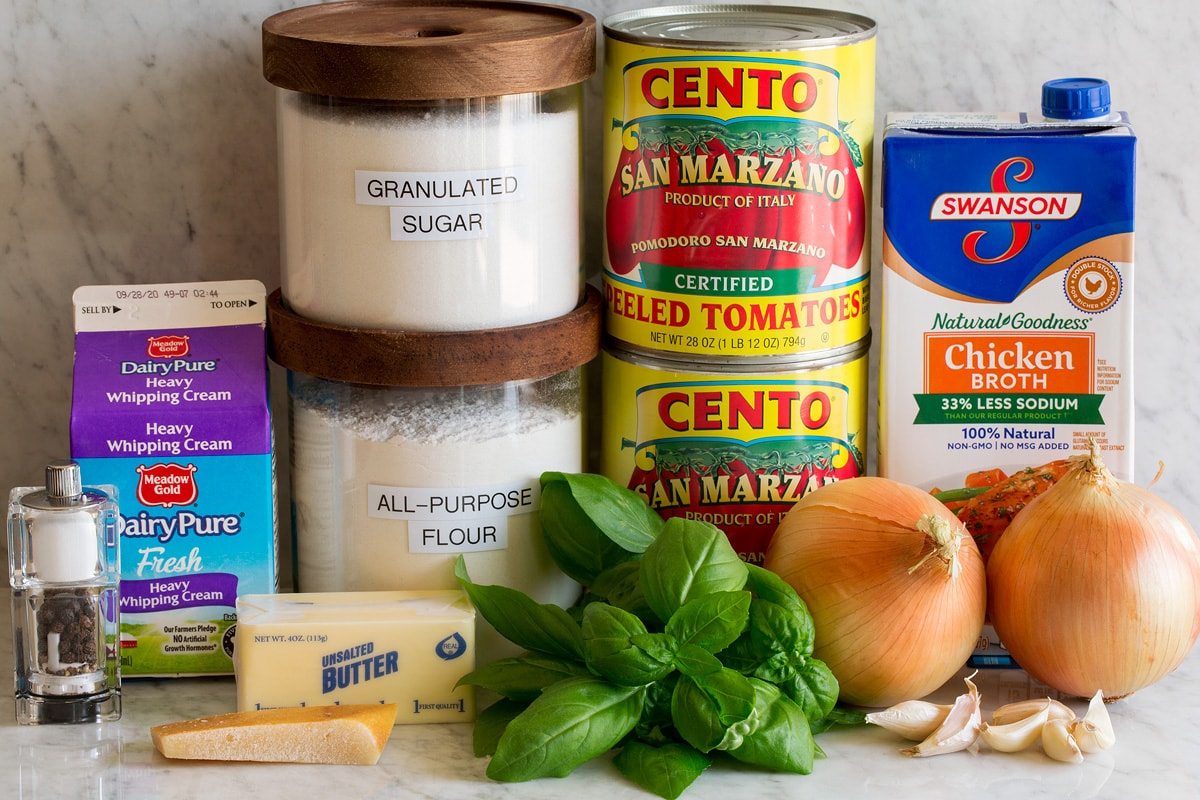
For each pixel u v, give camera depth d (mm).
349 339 882
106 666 875
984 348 933
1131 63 1046
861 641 840
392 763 820
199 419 899
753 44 889
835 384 963
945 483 953
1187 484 1127
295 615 866
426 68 834
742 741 771
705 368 946
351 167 867
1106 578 826
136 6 1031
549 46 867
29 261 1085
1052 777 805
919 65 1060
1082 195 902
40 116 1054
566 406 971
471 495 922
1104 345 923
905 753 834
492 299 898
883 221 933
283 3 1036
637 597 866
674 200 923
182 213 1080
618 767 810
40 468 1130
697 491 972
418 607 884
